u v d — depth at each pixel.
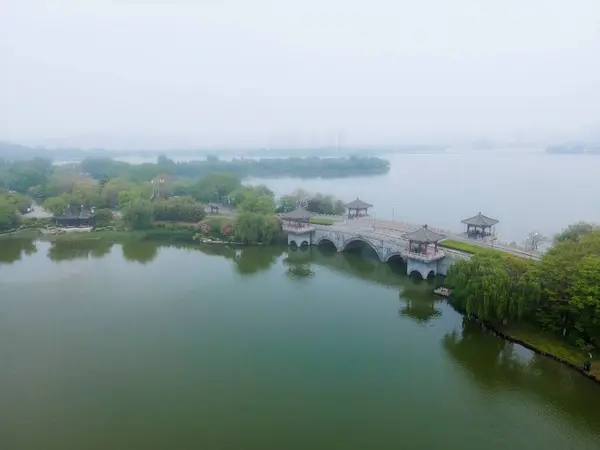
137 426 55.28
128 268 120.69
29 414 57.81
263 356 72.31
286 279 110.69
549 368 66.88
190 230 157.38
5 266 122.38
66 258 130.75
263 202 158.00
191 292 101.94
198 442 52.34
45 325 84.12
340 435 53.56
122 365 69.75
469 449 51.47
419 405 59.62
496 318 77.62
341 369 68.31
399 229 131.88
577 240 91.44
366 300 96.00
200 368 68.75
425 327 82.56
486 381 65.19
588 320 66.06
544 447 51.97
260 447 51.41
